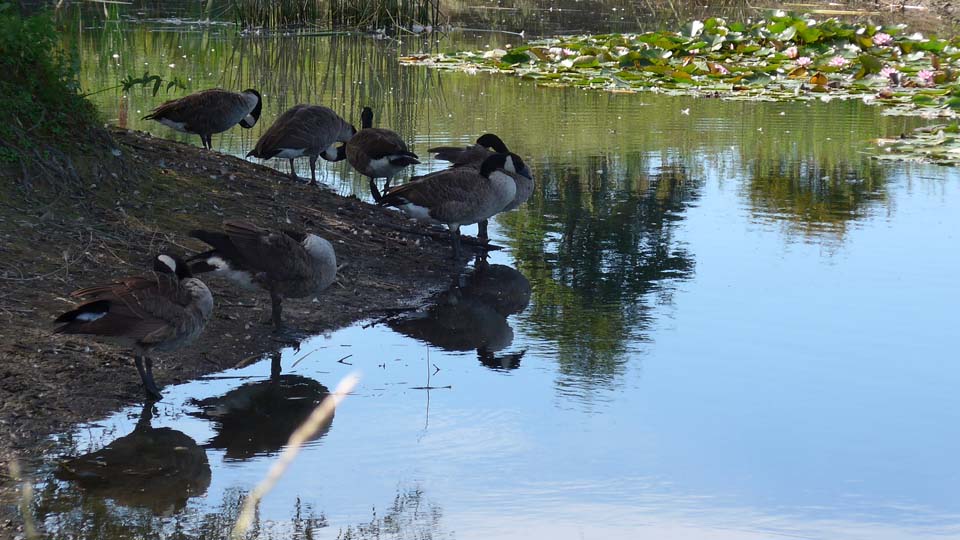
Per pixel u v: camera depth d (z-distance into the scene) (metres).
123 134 12.35
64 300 8.62
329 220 11.80
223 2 33.12
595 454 6.89
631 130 18.59
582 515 6.04
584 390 7.98
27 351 7.82
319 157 15.88
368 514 6.04
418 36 30.23
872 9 36.38
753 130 18.80
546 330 9.40
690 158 16.58
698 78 24.02
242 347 8.63
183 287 7.34
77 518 5.89
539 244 12.18
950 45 26.33
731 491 6.40
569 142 17.50
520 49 25.41
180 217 10.64
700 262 11.44
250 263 8.54
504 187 11.38
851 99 22.56
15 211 9.64
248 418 7.38
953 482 6.54
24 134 10.26
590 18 34.38
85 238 9.65
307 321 9.30
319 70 23.97
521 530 5.88
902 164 16.33
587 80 23.39
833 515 6.12
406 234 12.04
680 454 6.91
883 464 6.79
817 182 15.12
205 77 21.55
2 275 8.71
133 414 7.32
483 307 10.03
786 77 24.34
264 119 18.03
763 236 12.41
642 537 5.82
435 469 6.66
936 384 8.11
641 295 10.30
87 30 27.09
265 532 5.78
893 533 5.93
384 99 20.75
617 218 13.22
